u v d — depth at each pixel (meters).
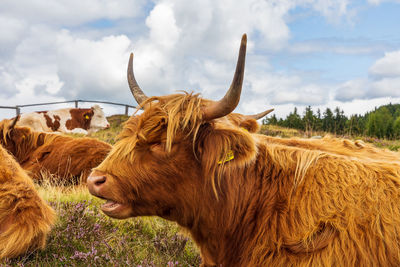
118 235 4.16
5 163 3.37
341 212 2.51
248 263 2.73
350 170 2.73
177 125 2.65
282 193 2.75
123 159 2.73
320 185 2.67
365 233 2.43
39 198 3.50
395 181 2.63
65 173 7.01
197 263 3.67
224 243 2.88
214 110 2.64
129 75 3.40
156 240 3.94
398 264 2.37
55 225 3.91
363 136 16.86
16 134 7.50
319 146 3.44
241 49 2.31
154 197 2.74
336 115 29.22
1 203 3.19
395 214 2.46
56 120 18.69
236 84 2.44
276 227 2.65
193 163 2.74
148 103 2.96
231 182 2.81
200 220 2.86
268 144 3.16
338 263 2.40
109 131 21.88
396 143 14.81
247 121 3.70
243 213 2.82
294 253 2.53
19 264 3.08
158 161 2.70
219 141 2.70
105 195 2.71
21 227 3.21
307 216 2.58
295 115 29.97
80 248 3.64
